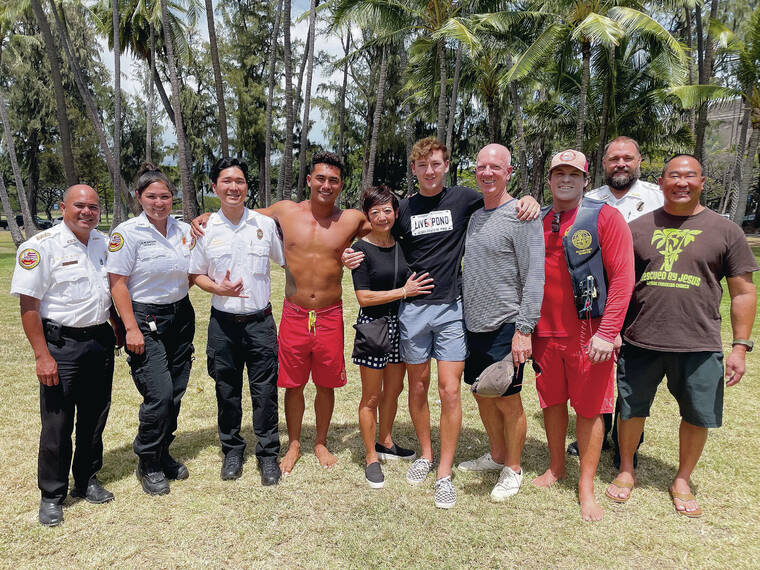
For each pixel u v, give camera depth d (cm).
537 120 1950
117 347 304
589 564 239
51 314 263
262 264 312
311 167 312
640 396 292
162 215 289
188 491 301
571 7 1421
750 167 1688
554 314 291
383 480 308
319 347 323
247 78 2753
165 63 2148
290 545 252
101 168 3194
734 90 1541
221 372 314
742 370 272
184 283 304
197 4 1802
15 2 1719
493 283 286
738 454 344
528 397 466
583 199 284
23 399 436
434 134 2841
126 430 382
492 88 1786
